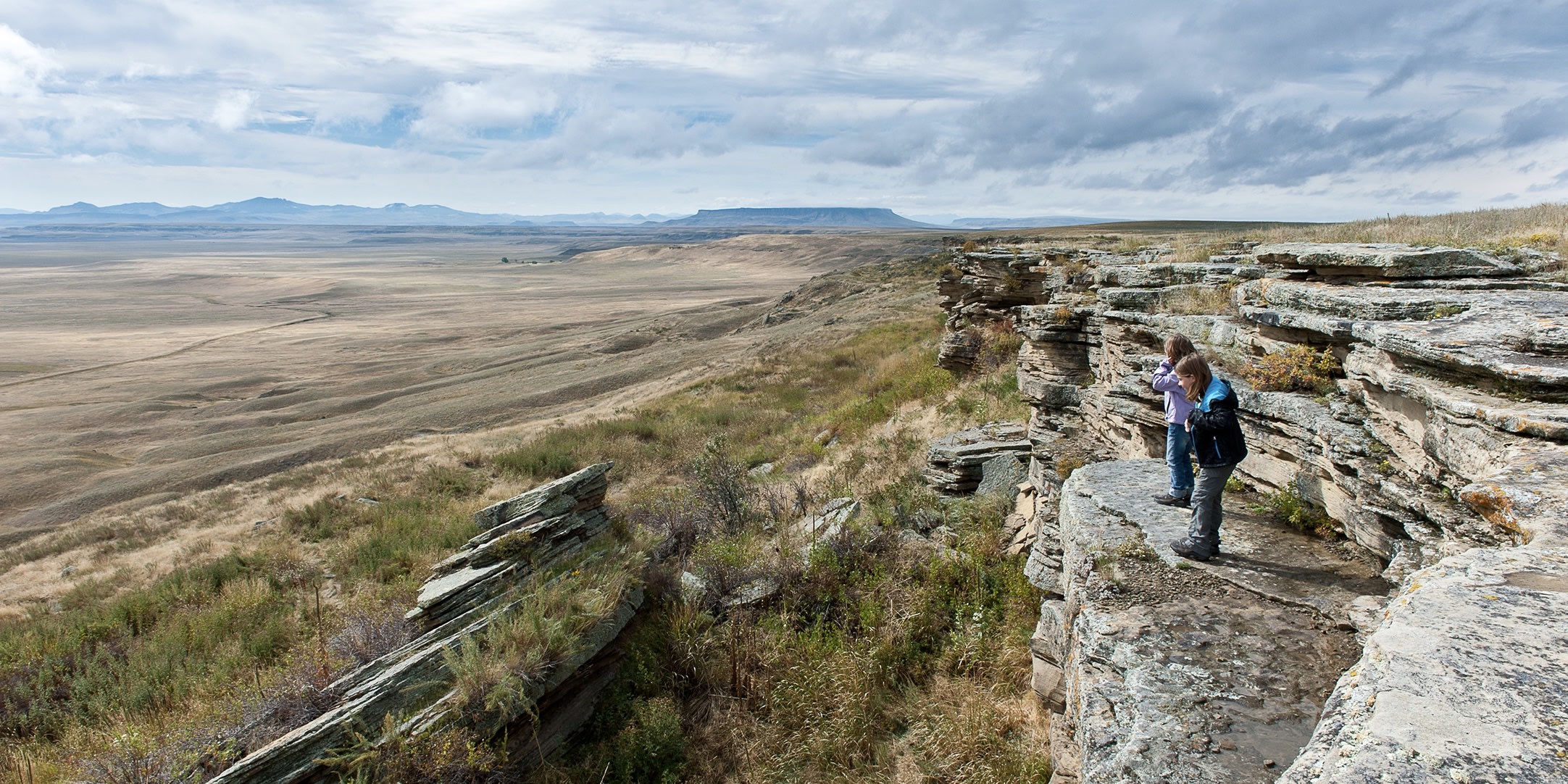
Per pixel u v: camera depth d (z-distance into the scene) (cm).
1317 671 385
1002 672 759
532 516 1024
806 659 831
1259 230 2022
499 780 675
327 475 2838
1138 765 345
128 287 17888
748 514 1426
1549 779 186
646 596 982
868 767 683
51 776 793
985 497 1171
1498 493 348
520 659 743
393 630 945
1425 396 450
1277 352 639
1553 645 246
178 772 681
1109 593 482
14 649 1260
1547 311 493
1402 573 414
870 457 1684
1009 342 1950
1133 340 990
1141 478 661
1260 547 515
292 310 12938
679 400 3388
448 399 4941
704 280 19600
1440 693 232
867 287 6962
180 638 1232
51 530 2859
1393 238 1114
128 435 4759
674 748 733
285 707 755
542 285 18075
